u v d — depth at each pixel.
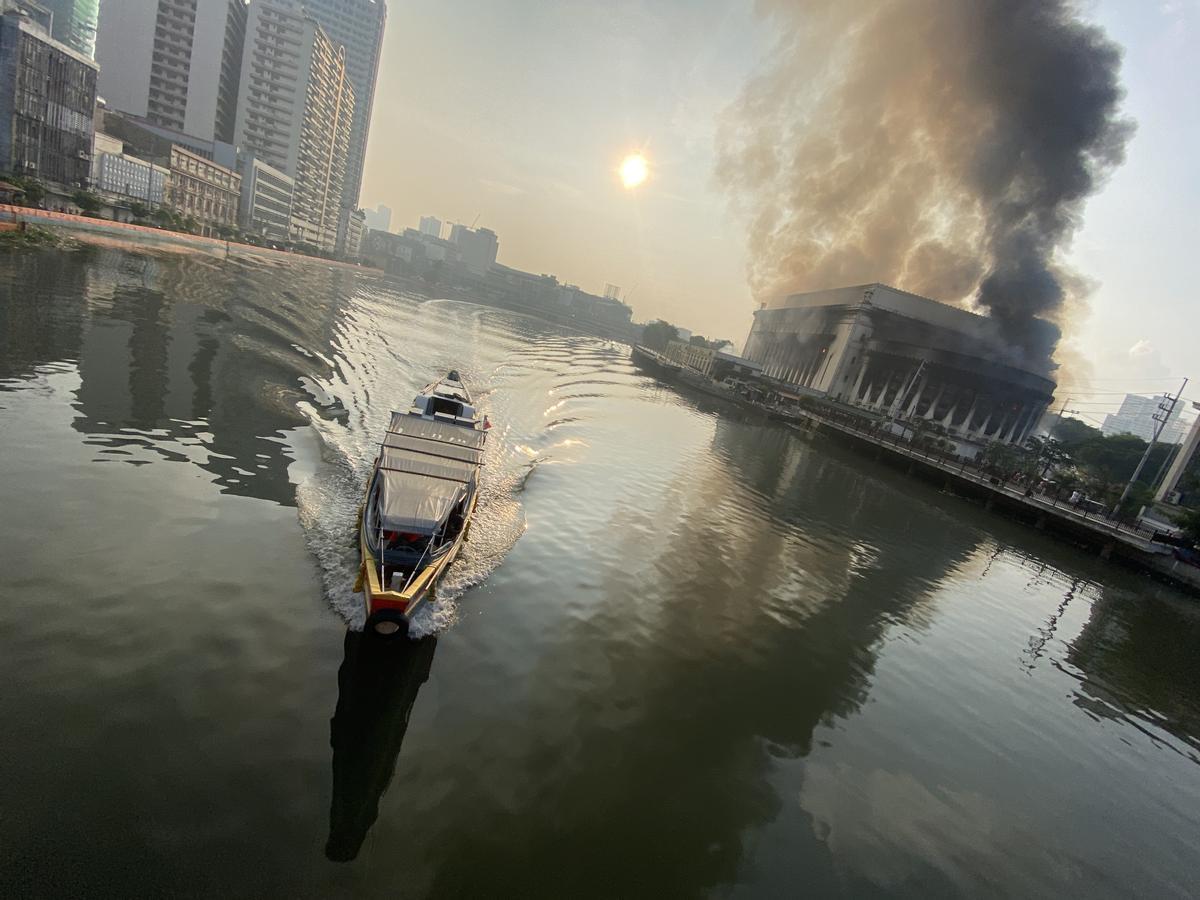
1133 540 37.69
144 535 12.68
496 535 17.20
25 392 17.94
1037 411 81.25
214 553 12.67
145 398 19.59
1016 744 14.03
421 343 45.44
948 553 29.42
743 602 17.44
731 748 11.23
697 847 8.88
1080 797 12.68
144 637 10.04
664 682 12.77
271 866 7.11
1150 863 11.17
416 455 15.52
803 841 9.51
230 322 32.44
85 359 21.75
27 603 10.10
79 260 39.34
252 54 109.75
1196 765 15.35
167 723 8.61
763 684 13.66
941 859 9.89
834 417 70.06
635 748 10.62
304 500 15.66
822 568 21.91
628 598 15.87
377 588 11.21
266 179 102.69
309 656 10.59
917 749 12.79
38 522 12.23
